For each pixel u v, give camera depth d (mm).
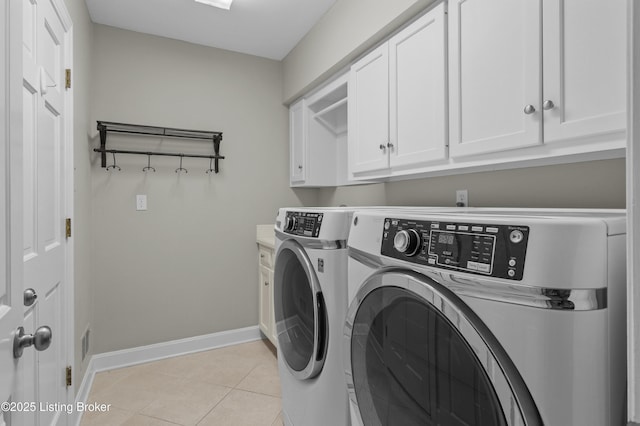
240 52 2979
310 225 1428
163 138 2684
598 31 974
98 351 2465
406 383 883
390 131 1819
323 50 2398
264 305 2830
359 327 1048
